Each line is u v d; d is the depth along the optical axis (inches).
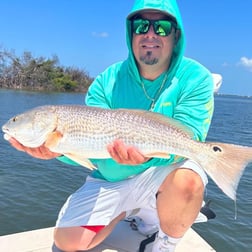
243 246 61.1
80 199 37.5
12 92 625.6
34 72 831.7
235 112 576.7
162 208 32.6
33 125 31.5
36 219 68.2
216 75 45.5
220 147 29.4
